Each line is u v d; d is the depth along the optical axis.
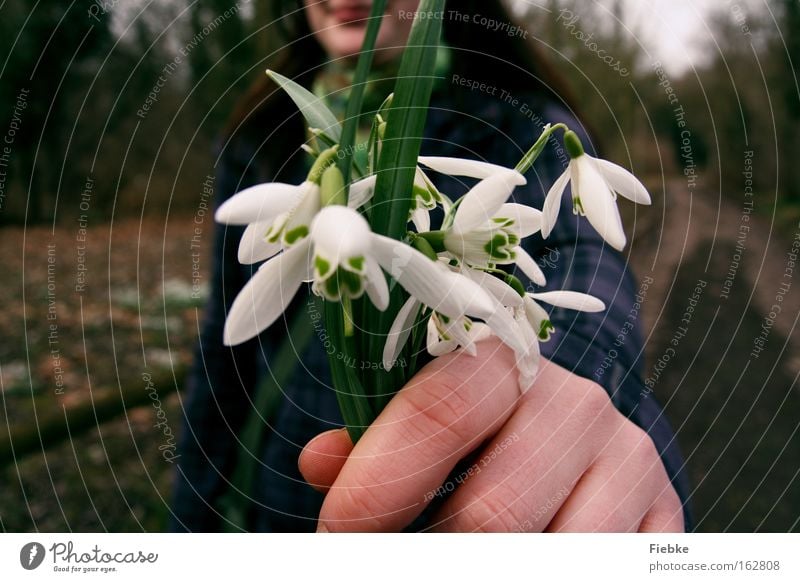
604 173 0.13
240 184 0.31
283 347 0.25
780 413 0.75
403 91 0.11
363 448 0.13
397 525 0.13
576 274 0.20
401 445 0.13
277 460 0.28
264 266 0.10
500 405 0.14
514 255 0.12
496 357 0.14
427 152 0.26
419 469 0.13
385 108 0.12
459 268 0.12
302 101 0.11
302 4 0.29
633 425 0.16
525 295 0.13
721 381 0.83
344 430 0.16
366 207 0.12
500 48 0.27
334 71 0.24
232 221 0.10
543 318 0.14
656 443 0.17
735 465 0.67
